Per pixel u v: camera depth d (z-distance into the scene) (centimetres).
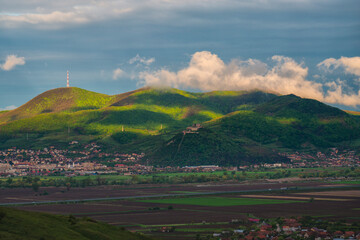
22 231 11719
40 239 11575
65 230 12812
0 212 12356
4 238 10994
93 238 13100
